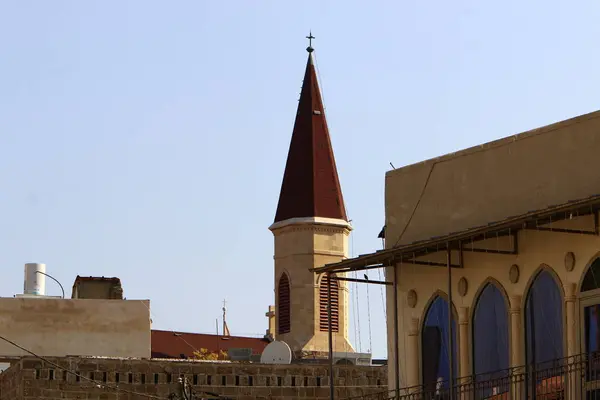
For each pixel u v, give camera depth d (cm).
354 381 7000
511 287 4650
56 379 6669
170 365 6806
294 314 13800
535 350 4556
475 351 4791
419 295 5062
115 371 6731
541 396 4481
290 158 14550
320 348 13600
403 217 5194
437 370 4969
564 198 4544
